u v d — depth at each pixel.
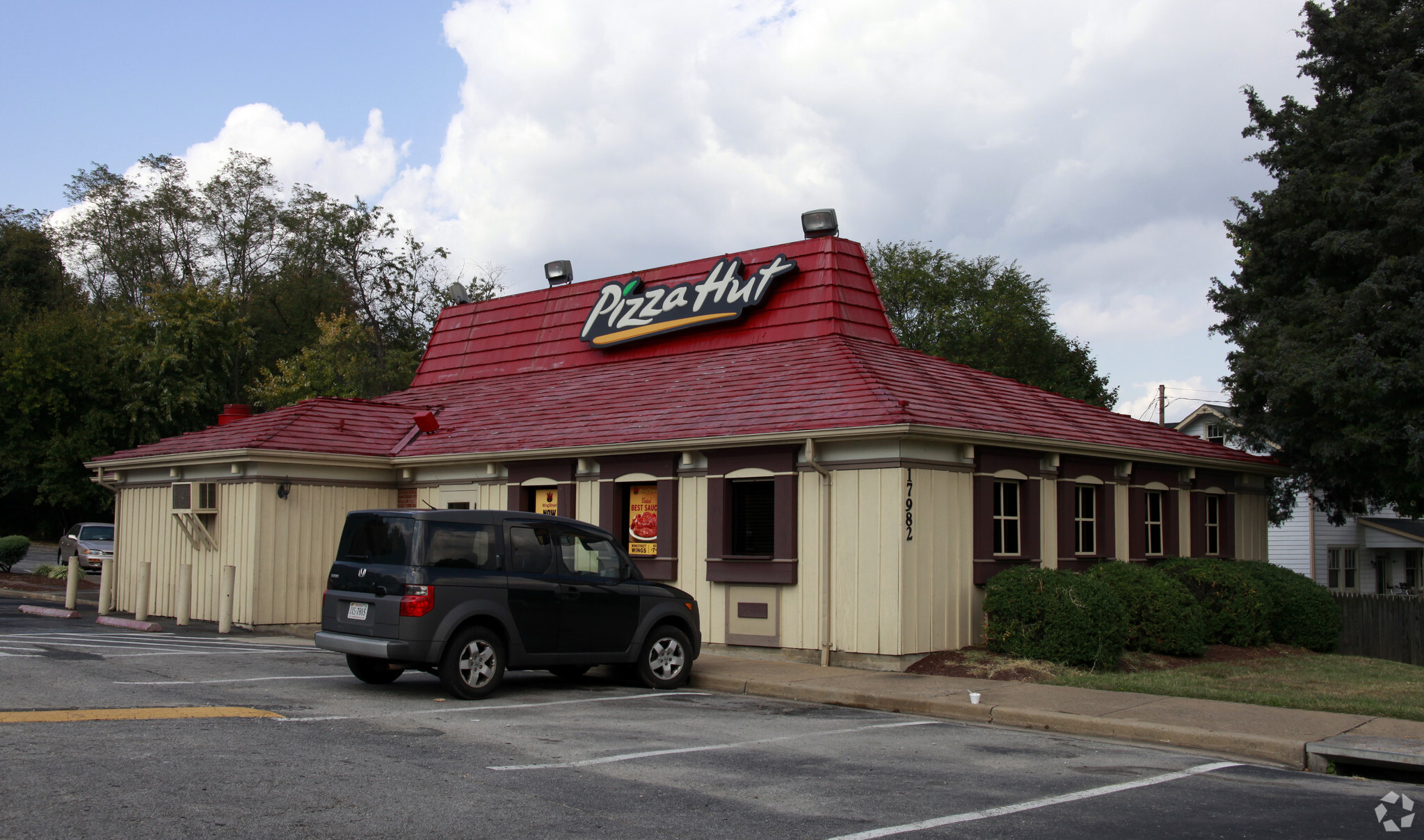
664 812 6.76
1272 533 37.22
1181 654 15.89
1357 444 20.27
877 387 15.48
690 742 9.26
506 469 18.95
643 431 17.09
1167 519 19.84
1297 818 7.19
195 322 45.28
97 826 5.86
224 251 61.16
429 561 11.02
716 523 15.98
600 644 12.20
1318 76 24.08
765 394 16.81
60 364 44.28
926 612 14.48
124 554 22.17
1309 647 18.64
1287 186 22.33
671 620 13.02
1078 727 10.57
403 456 20.11
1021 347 49.06
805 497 15.23
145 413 44.47
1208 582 17.48
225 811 6.30
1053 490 17.12
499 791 7.13
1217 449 21.55
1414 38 22.91
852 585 14.61
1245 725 10.20
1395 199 20.59
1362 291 20.30
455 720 9.84
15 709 9.30
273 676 12.42
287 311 59.25
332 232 56.66
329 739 8.62
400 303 57.25
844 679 13.11
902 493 14.27
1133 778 8.37
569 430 18.41
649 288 22.38
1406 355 19.78
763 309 20.28
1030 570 14.95
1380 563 40.12
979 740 9.95
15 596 24.92
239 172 61.19
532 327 24.38
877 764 8.59
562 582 11.94
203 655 14.15
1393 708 11.30
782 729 10.16
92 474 44.38
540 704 11.15
